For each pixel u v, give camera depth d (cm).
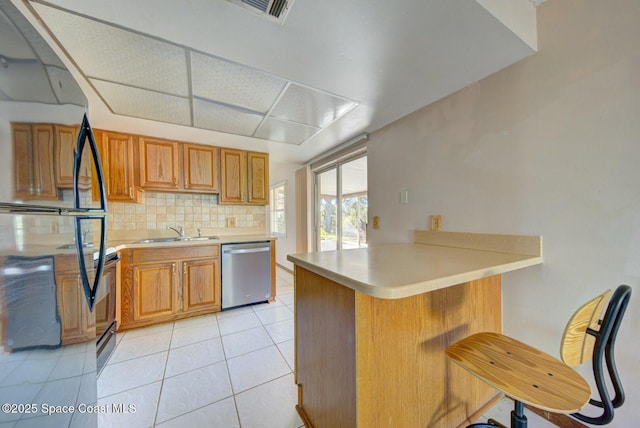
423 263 114
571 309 122
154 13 101
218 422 128
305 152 333
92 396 106
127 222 272
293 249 459
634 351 104
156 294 239
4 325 59
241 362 180
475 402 134
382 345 99
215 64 138
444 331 121
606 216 111
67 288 88
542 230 132
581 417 90
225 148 303
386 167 238
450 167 179
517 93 141
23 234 67
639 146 102
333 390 106
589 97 115
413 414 109
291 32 113
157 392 150
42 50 77
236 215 332
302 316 132
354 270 99
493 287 145
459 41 121
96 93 169
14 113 64
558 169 126
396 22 108
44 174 77
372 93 171
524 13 123
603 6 111
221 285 271
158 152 264
